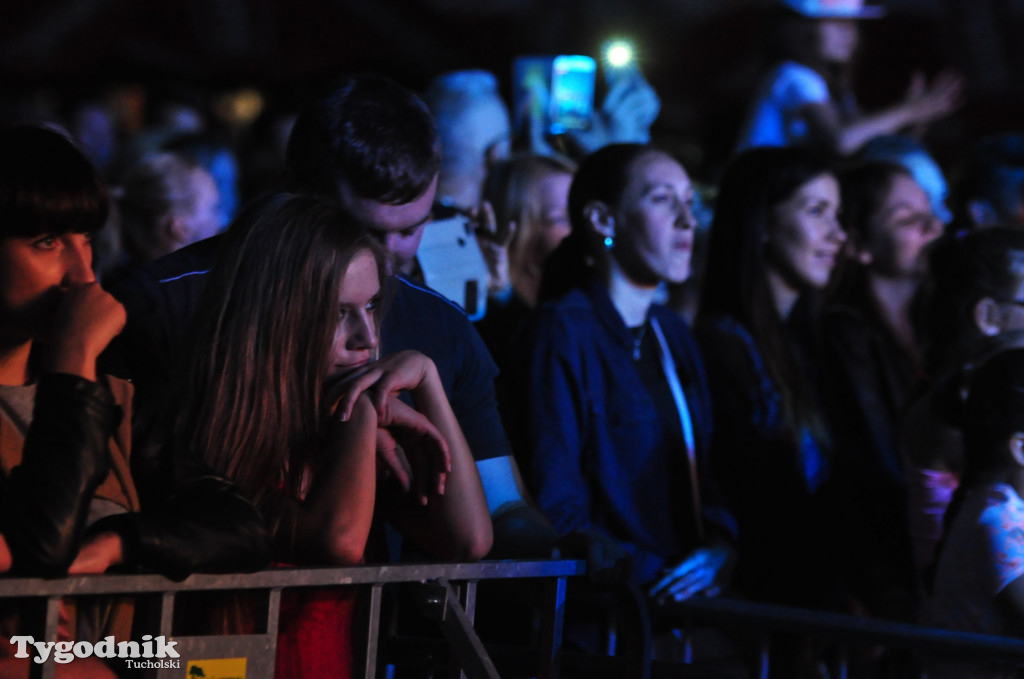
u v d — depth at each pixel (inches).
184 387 165.6
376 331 176.9
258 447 164.6
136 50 575.2
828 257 310.3
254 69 585.6
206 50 581.9
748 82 576.7
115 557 137.2
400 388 172.9
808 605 284.8
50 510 128.3
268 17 589.6
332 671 165.9
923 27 597.3
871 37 596.7
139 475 156.8
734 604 232.1
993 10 602.9
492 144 347.6
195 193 325.7
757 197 301.9
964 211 395.9
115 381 156.9
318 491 165.2
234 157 390.0
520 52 555.2
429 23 585.9
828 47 461.7
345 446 166.4
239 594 157.5
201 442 163.2
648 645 188.2
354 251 169.0
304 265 165.9
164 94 533.3
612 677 191.8
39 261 145.7
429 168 196.4
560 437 247.9
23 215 142.3
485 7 582.6
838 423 306.2
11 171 142.5
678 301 392.2
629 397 257.8
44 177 143.2
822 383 308.8
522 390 252.2
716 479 283.9
